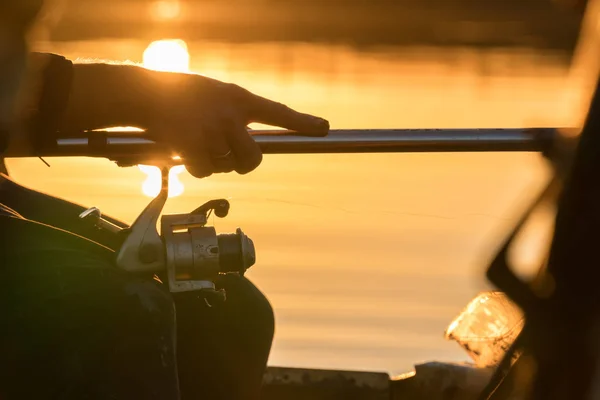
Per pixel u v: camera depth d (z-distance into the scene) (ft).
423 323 14.37
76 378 4.96
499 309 6.60
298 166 27.78
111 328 5.09
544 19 95.25
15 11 5.36
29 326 5.05
